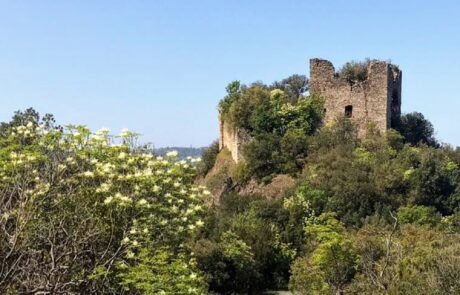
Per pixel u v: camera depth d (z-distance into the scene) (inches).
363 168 1927.9
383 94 2228.1
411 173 1883.6
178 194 702.5
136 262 669.3
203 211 764.6
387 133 2153.1
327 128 2188.7
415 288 854.5
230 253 1590.8
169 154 729.6
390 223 1654.8
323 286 1259.8
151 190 659.4
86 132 639.8
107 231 646.5
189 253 870.4
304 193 1854.1
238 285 1633.9
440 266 859.4
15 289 576.1
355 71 2352.4
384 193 1828.2
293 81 2556.6
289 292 1683.1
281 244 1771.7
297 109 2196.1
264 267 1726.1
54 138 632.4
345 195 1804.9
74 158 634.8
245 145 2137.1
